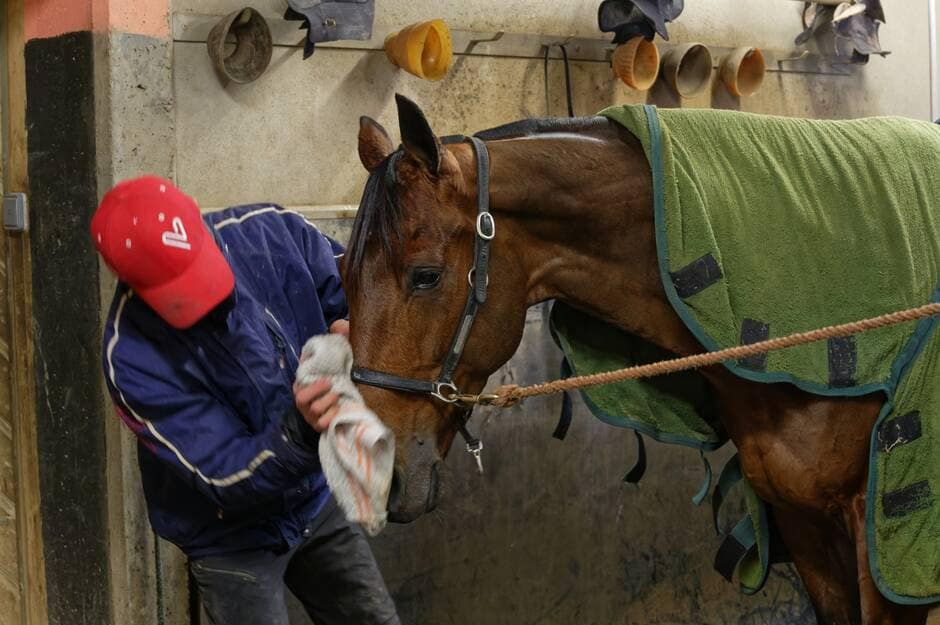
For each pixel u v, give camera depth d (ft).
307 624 7.93
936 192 5.85
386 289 5.16
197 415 5.35
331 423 4.93
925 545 5.67
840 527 6.05
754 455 6.02
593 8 9.24
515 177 5.43
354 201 8.17
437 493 5.36
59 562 7.78
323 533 6.29
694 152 5.66
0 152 7.74
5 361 8.03
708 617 10.22
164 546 7.39
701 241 5.49
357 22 7.54
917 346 5.57
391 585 8.24
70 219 7.25
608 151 5.69
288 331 6.00
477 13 8.59
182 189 7.37
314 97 7.89
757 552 6.81
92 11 6.89
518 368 8.73
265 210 6.24
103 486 7.36
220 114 7.48
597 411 6.15
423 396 5.30
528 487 8.90
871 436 5.67
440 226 5.19
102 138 6.97
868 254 5.61
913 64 11.56
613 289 5.72
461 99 8.62
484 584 8.75
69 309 7.36
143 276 5.01
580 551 9.30
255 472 5.25
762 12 10.29
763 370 5.49
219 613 5.93
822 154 5.78
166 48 7.14
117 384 5.30
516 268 5.51
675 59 9.41
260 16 7.38
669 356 6.13
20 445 7.98
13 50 7.50
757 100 10.36
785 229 5.59
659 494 9.75
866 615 5.89
